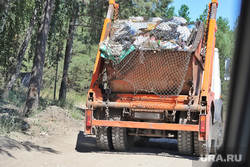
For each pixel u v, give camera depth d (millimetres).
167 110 6508
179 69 6238
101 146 7258
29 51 15617
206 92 6227
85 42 17938
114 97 6934
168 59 6195
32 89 10867
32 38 15031
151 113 6637
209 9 7121
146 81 6605
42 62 11141
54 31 13844
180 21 6863
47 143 7609
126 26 6855
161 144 8820
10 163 5145
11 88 14805
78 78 27844
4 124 7844
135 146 8227
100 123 6688
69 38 16734
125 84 6820
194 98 6391
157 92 6688
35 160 5477
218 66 7406
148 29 6668
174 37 6363
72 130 9969
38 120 9828
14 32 14594
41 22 11195
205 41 6938
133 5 18859
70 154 6523
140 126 6465
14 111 10555
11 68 15172
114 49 6328
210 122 6562
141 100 6707
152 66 6367
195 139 6465
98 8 17312
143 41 6285
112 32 7051
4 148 5965
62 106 14586
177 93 6496
